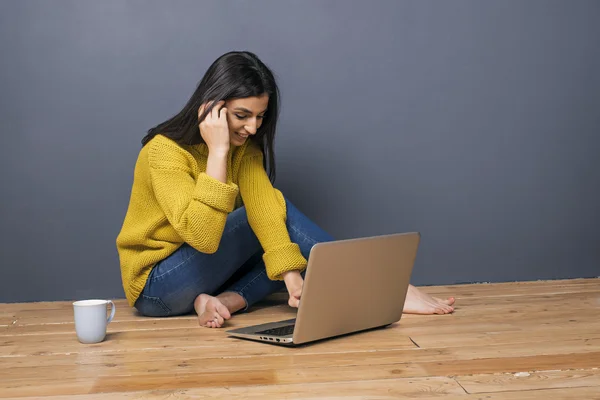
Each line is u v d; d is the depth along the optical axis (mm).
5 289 2344
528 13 2541
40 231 2352
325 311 1570
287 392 1229
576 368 1344
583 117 2588
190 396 1218
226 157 1742
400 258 1714
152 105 2375
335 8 2449
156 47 2369
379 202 2504
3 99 2314
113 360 1482
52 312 2133
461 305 2062
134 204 1933
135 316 2010
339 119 2473
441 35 2504
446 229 2535
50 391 1262
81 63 2342
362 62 2471
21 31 2311
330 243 1526
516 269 2572
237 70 1732
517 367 1357
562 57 2566
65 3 2324
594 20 2576
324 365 1402
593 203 2590
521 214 2568
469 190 2541
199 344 1621
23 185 2338
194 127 1778
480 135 2539
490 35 2527
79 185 2361
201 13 2383
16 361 1485
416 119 2506
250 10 2406
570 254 2588
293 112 2449
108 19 2344
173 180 1780
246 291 2014
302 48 2439
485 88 2533
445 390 1222
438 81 2510
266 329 1721
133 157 2375
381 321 1722
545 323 1771
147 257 1886
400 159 2506
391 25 2479
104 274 2383
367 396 1199
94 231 2373
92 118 2354
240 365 1416
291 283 1800
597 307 1995
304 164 2467
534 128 2562
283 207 1894
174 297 1913
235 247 1906
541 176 2574
